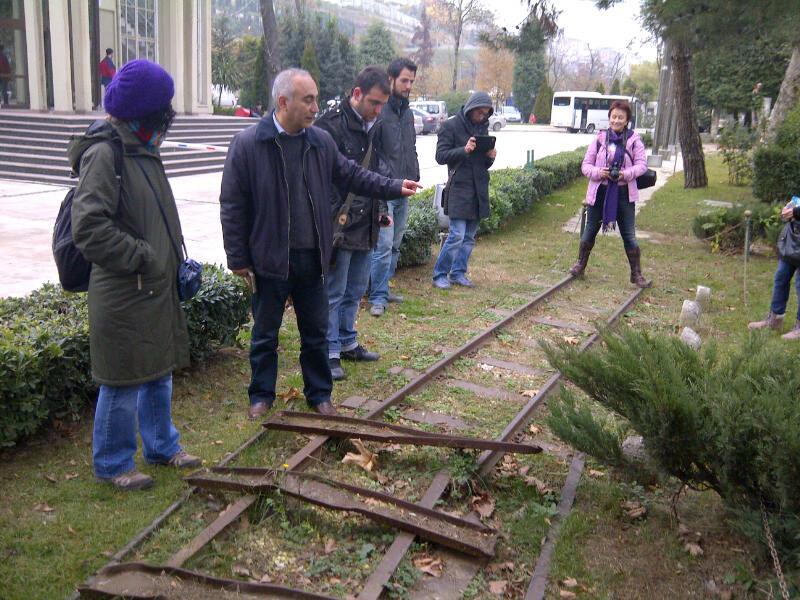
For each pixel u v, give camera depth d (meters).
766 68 38.84
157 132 3.59
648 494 4.04
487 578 3.37
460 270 8.66
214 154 19.31
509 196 12.88
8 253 8.98
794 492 3.09
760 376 3.64
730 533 3.70
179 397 5.09
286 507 3.74
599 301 8.30
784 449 2.99
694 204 16.25
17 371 3.98
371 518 3.59
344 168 4.74
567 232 12.57
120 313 3.54
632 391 3.64
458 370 5.93
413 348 6.33
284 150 4.36
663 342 3.97
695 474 3.62
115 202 3.43
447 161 8.03
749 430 3.22
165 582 3.08
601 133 8.86
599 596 3.24
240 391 5.27
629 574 3.41
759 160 13.53
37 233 10.21
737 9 9.88
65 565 3.22
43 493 3.78
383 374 5.69
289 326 6.69
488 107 8.00
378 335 6.62
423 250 9.41
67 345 4.41
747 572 3.37
